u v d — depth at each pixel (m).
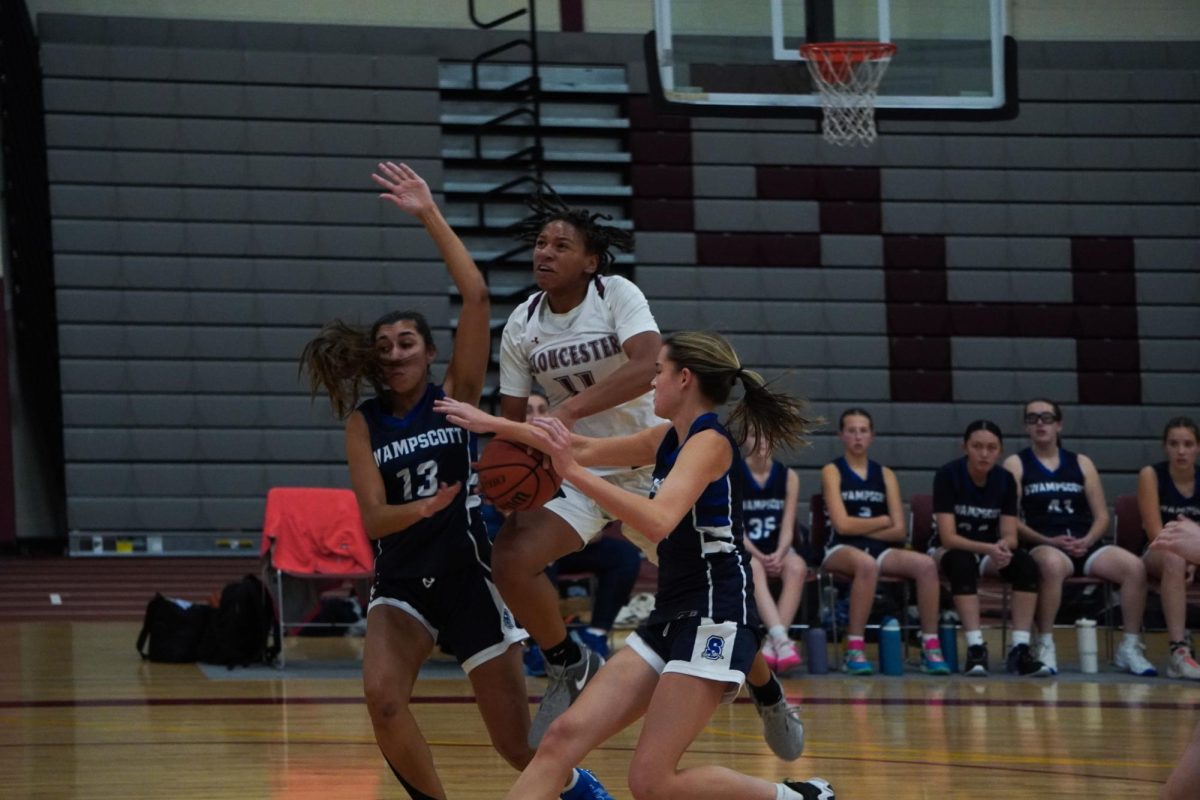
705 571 4.02
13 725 7.01
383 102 15.66
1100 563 9.37
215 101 15.32
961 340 16.44
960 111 12.29
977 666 9.07
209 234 15.21
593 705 3.94
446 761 6.06
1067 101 16.75
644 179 16.06
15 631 11.85
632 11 16.64
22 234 15.23
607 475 5.41
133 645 10.82
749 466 9.35
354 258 15.48
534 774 3.85
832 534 9.50
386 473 4.48
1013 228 16.59
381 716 4.30
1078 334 16.59
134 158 15.12
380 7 16.11
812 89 12.17
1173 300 16.75
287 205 15.38
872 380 16.23
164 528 14.92
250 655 9.55
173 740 6.54
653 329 5.29
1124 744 6.47
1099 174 16.73
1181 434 9.25
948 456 16.27
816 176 16.34
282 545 9.21
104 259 15.02
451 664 9.74
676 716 3.88
